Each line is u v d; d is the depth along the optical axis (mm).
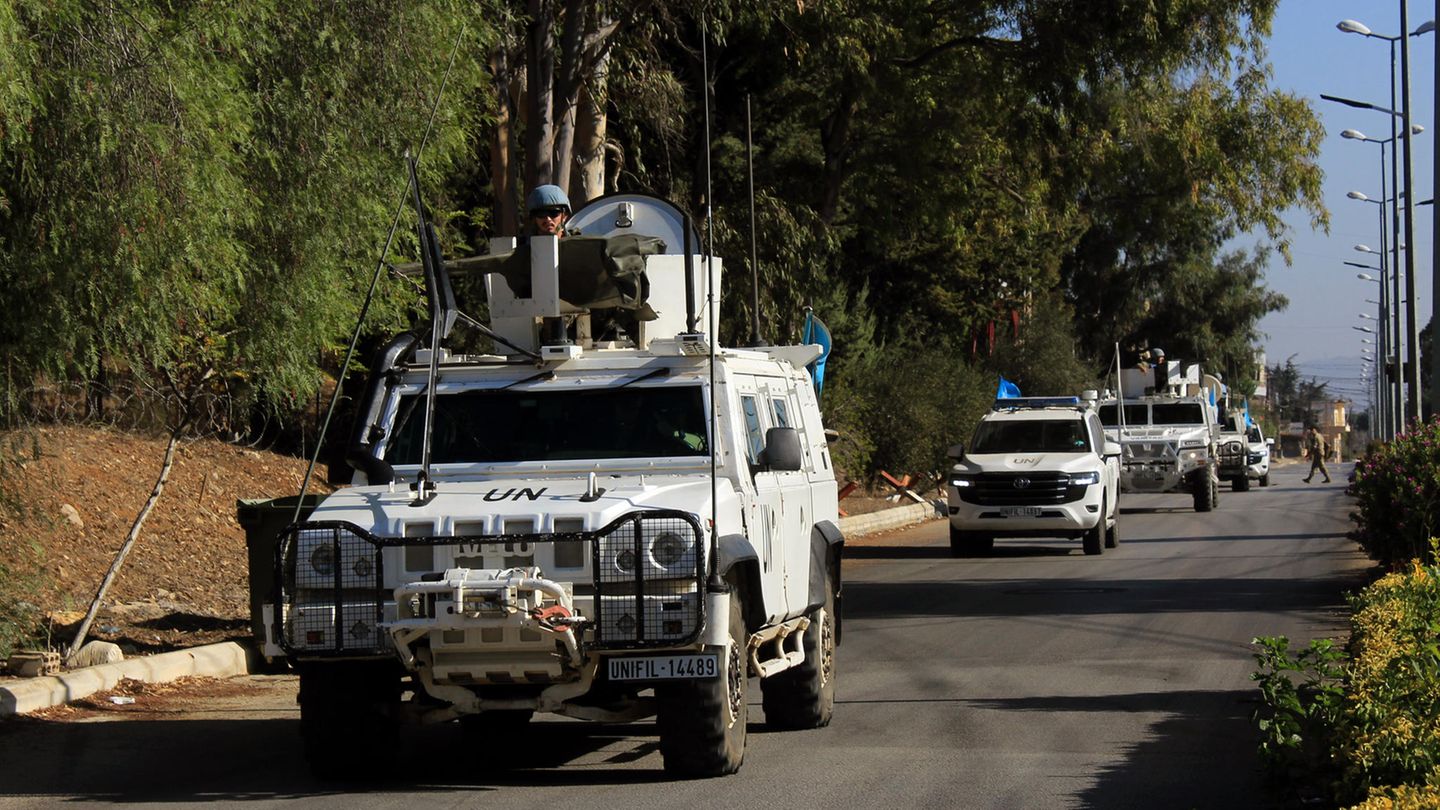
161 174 19406
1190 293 125938
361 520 15109
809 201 64688
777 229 51250
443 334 16156
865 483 69625
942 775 15695
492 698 15102
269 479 39688
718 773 15531
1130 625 28172
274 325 24125
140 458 36750
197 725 19359
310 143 23984
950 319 88062
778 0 47000
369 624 14781
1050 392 91625
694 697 15086
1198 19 54500
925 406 72312
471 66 29188
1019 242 75812
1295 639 25578
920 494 73750
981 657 24656
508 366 17500
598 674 15398
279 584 14891
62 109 18781
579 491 15578
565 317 18297
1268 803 14008
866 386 71375
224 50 22625
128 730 18891
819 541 19969
